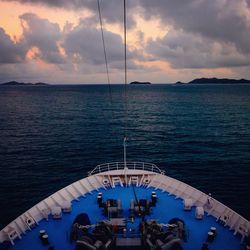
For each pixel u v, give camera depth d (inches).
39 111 4635.8
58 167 1827.0
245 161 1934.1
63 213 721.0
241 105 5438.0
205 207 735.7
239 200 1338.6
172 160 1987.0
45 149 2246.6
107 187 866.1
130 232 596.7
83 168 1813.5
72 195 797.9
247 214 1206.9
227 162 1920.5
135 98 7716.5
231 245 589.6
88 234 494.6
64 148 2283.5
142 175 907.4
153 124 3435.0
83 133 2866.6
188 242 598.2
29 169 1782.7
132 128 3164.4
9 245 584.4
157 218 690.8
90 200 789.9
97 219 690.8
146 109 4963.1
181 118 3878.0
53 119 3754.9
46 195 1407.5
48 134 2790.4
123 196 808.9
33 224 665.0
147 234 513.7
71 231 596.4
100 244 464.8
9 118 3811.5
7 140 2522.1
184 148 2305.6
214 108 4975.4
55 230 647.8
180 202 775.7
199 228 650.8
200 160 1974.7
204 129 3070.9
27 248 586.2
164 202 775.1
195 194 789.9
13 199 1362.0
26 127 3147.1
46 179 1617.9
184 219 688.4
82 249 462.9
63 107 5290.4
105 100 6968.5
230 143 2434.8
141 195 814.5
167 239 467.2
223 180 1594.5
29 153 2130.9
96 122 3533.5
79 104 5910.4
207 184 1537.9
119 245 528.4
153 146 2379.4
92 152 2183.8
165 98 7652.6
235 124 3319.4
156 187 855.7
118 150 2247.8
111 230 532.7
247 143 2427.4
